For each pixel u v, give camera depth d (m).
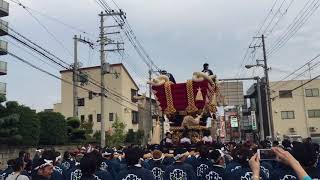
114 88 58.97
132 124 62.97
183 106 14.14
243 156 7.03
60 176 8.13
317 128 58.44
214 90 14.31
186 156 8.50
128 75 62.09
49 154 7.04
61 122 31.09
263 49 36.75
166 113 14.30
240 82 47.38
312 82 59.31
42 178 6.93
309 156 4.14
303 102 59.19
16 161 8.15
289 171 5.29
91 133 43.72
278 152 3.15
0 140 23.52
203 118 14.66
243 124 70.12
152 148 13.66
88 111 59.12
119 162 11.33
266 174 6.17
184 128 13.91
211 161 8.41
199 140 13.06
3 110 24.64
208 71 14.54
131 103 62.34
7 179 8.02
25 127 25.39
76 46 35.78
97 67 59.38
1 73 36.53
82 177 5.71
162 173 9.67
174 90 14.15
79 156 11.66
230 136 60.62
